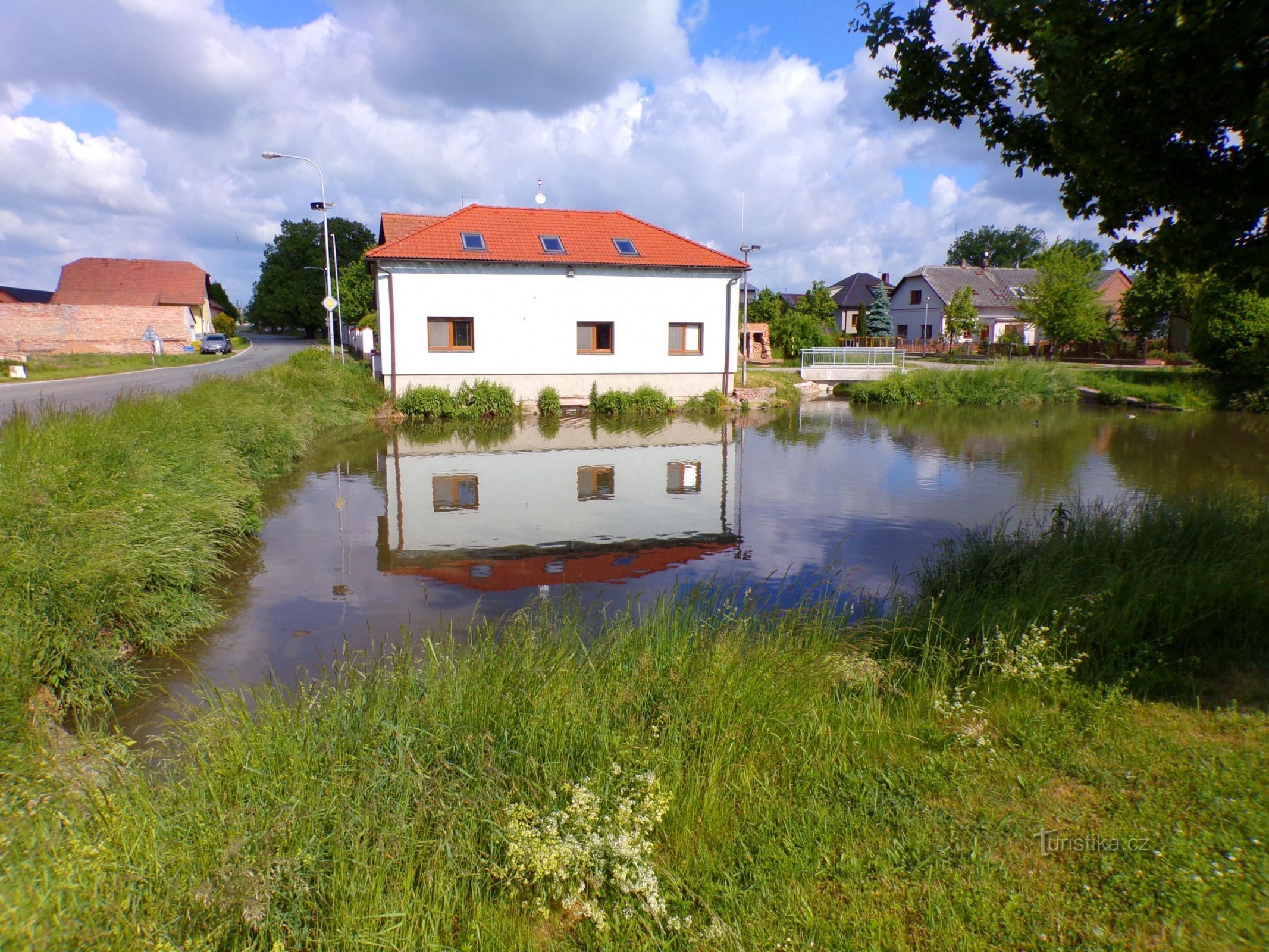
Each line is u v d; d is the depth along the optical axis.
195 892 2.47
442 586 7.66
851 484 13.09
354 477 13.55
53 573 5.30
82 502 6.15
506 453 16.33
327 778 3.09
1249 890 2.71
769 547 9.07
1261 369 27.34
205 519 8.10
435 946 2.54
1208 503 7.42
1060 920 2.65
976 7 4.63
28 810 2.94
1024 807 3.31
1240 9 3.62
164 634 6.11
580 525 10.12
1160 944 2.53
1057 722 4.04
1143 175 4.25
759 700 3.94
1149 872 2.85
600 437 19.08
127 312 48.56
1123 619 5.09
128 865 2.55
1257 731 3.82
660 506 11.29
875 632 5.41
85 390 20.69
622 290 24.89
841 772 3.66
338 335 62.88
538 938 2.70
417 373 23.42
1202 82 3.90
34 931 2.22
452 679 3.96
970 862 2.96
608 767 3.33
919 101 5.20
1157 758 3.62
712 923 2.70
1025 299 47.75
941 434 19.97
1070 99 4.06
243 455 12.23
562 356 24.67
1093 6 4.00
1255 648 4.89
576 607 5.88
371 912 2.60
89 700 5.04
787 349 44.06
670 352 25.83
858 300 67.94
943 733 3.99
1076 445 18.03
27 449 6.92
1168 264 4.81
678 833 3.22
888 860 3.00
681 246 26.39
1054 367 31.30
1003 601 5.51
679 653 4.36
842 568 8.23
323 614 6.89
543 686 3.85
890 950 2.56
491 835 2.97
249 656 5.97
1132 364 40.06
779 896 2.83
